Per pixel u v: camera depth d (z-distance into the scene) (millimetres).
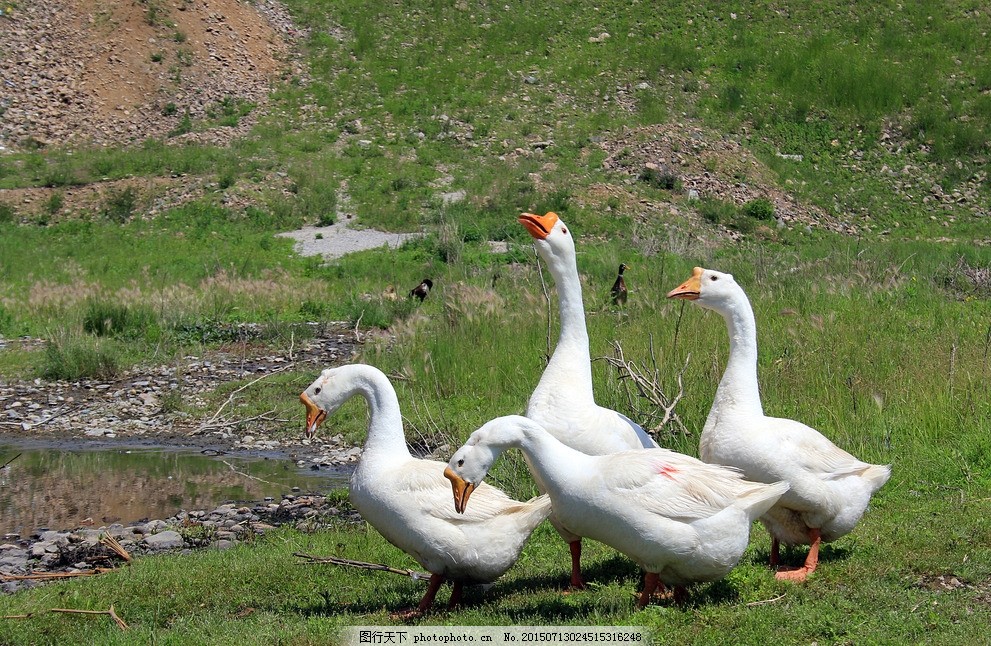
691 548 6074
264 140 35500
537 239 7887
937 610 6227
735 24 42906
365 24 43562
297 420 14945
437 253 26516
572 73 39719
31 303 22031
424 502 6465
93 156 34125
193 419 15227
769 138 36250
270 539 9352
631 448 7617
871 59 40062
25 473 12664
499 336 16250
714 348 13188
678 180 32375
